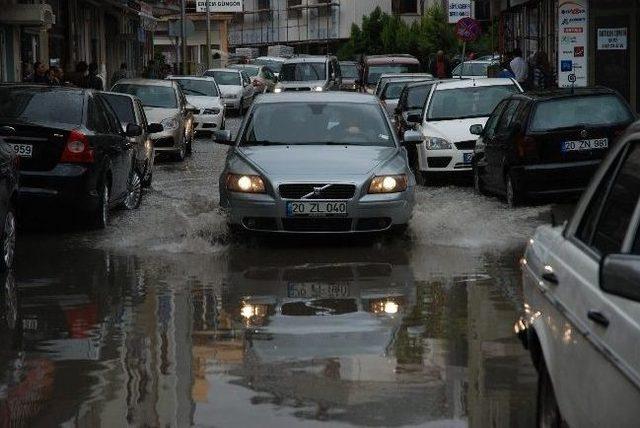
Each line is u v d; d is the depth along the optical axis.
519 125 24.50
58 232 21.23
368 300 14.44
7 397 10.22
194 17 120.69
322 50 135.00
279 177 18.75
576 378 6.96
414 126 32.28
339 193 18.72
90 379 10.78
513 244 19.08
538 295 8.20
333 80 74.44
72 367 11.23
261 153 19.84
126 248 19.16
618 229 6.95
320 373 10.88
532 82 46.72
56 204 20.81
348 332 12.64
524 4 60.28
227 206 19.23
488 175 26.52
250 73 88.69
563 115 24.47
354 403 9.88
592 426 6.58
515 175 24.27
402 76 55.91
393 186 18.94
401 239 19.59
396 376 10.75
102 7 75.69
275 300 14.51
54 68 45.84
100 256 18.30
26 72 51.09
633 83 44.81
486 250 18.45
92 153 21.06
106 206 22.06
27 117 21.42
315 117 21.19
